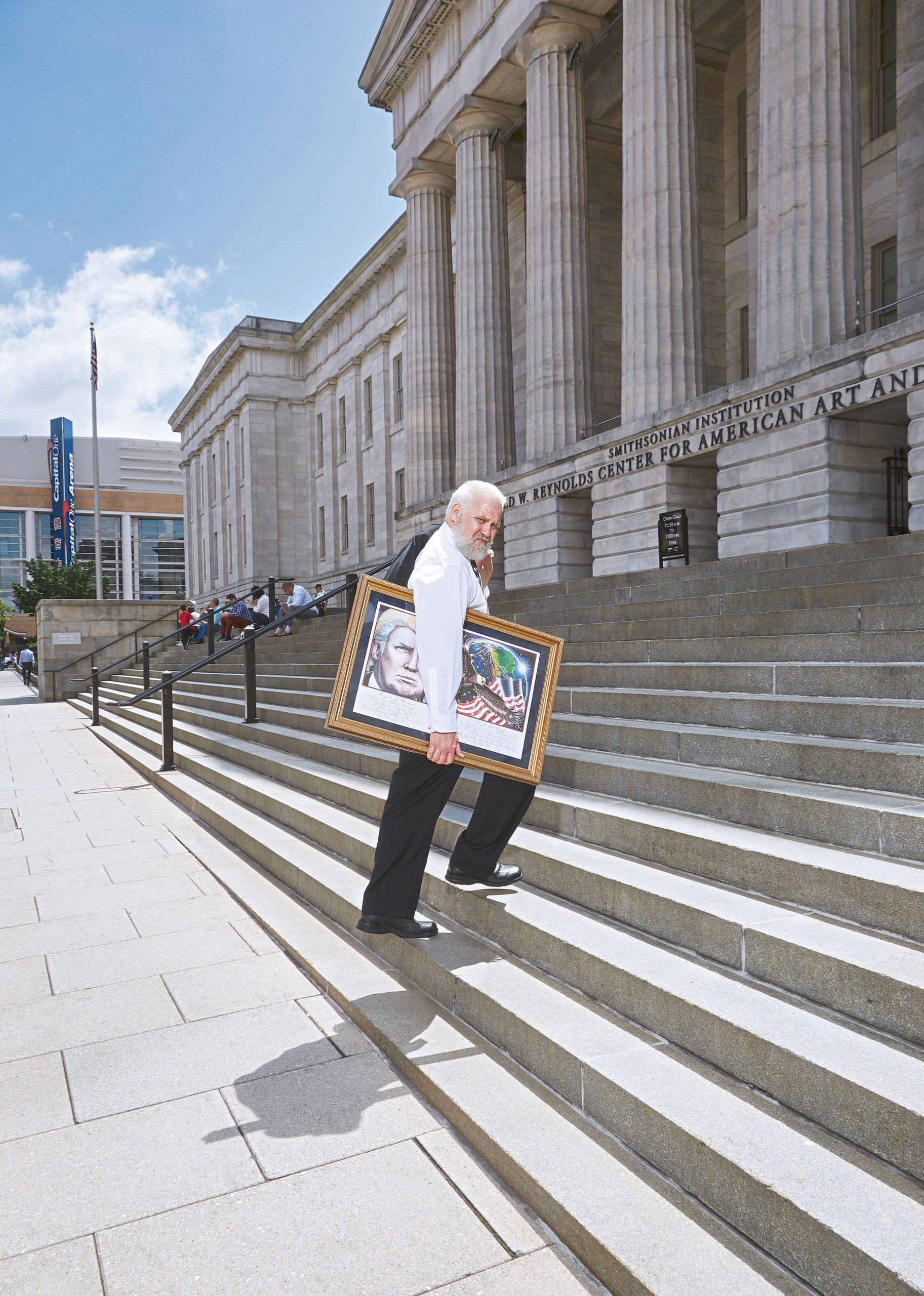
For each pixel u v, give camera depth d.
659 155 13.55
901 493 10.88
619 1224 2.08
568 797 4.30
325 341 41.59
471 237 19.41
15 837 7.07
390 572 3.58
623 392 14.20
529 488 17.00
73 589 65.19
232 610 18.84
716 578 7.59
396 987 3.66
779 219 11.07
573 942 3.09
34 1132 2.80
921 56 12.66
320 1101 2.92
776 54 11.12
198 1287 2.10
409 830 3.46
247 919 4.91
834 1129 2.10
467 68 19.03
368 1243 2.24
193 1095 3.00
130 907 5.19
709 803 3.67
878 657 4.51
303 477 44.19
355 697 3.19
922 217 12.69
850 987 2.36
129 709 16.55
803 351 10.79
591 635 7.44
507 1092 2.73
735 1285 1.86
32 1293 2.09
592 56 19.45
